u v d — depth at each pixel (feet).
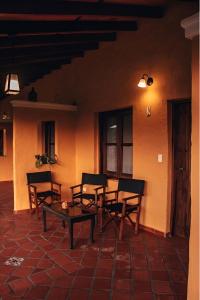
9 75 13.78
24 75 23.86
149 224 14.75
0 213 18.12
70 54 19.02
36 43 14.49
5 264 10.83
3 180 31.24
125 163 17.17
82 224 15.85
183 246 12.75
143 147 15.03
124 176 17.08
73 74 20.67
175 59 13.25
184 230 13.82
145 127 14.90
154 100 14.37
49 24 12.78
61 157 19.84
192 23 7.09
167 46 13.61
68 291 9.02
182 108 13.73
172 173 14.03
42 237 13.76
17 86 13.93
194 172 7.27
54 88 23.06
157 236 14.03
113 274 10.14
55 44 16.02
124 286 9.36
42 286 9.29
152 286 9.37
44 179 18.58
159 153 14.14
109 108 17.35
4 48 15.49
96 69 18.39
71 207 14.12
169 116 13.88
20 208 18.24
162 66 13.89
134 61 15.52
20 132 18.19
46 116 19.15
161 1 12.84
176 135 14.01
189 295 7.39
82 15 11.55
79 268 10.57
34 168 18.74
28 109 18.42
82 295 8.81
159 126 14.11
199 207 7.13
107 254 11.84
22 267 10.60
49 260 11.21
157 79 14.19
